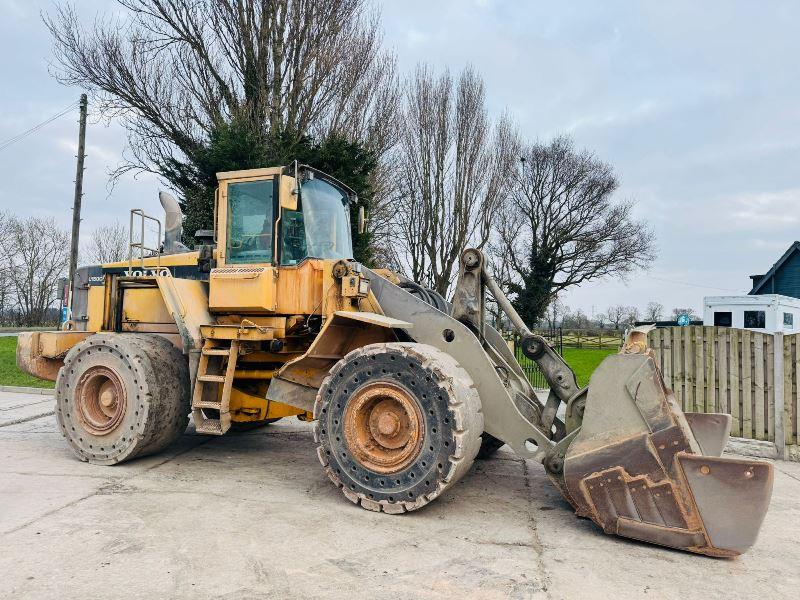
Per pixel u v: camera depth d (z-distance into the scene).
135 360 4.89
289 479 4.74
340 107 16.03
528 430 4.09
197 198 12.79
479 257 4.57
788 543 3.53
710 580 2.94
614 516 3.46
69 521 3.54
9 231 40.12
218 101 15.34
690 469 3.27
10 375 11.41
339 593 2.68
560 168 34.75
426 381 3.80
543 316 34.12
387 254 21.20
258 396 5.53
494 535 3.53
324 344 4.57
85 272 6.65
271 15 15.09
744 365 6.40
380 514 3.86
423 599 2.64
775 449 6.09
